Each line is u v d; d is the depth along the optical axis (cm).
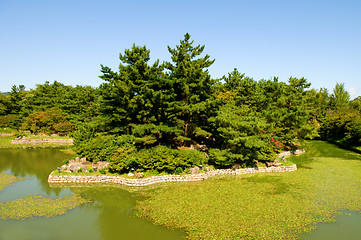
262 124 2533
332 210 1605
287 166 2717
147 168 2394
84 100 5594
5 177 2439
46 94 6056
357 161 3148
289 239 1245
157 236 1304
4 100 6338
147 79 2825
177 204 1711
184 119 3175
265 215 1517
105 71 2886
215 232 1314
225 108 2984
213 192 1958
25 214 1581
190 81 2948
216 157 2558
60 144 4747
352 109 4681
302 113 3659
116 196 1941
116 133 3008
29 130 5541
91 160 2666
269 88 4103
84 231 1378
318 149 4150
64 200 1830
